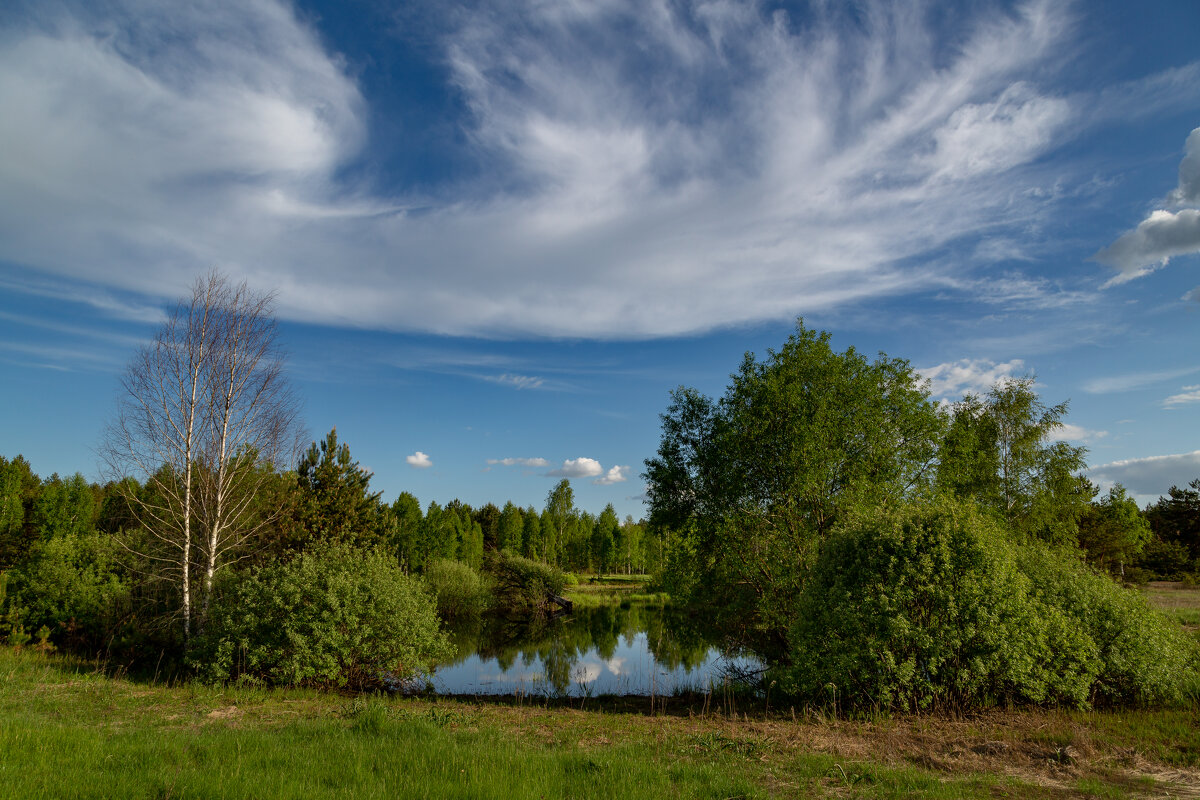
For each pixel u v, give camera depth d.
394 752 7.09
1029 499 23.73
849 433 19.67
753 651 20.69
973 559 10.98
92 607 17.00
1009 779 7.09
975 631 10.44
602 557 68.00
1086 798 6.49
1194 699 11.09
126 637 15.94
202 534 17.98
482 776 6.21
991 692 10.87
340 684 13.85
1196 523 42.41
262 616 13.63
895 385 20.70
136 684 12.94
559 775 6.51
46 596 16.92
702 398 23.84
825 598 11.90
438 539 48.41
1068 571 12.19
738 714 12.23
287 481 20.41
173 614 15.81
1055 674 10.78
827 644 11.30
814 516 19.25
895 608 10.59
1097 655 11.13
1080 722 9.74
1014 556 11.83
